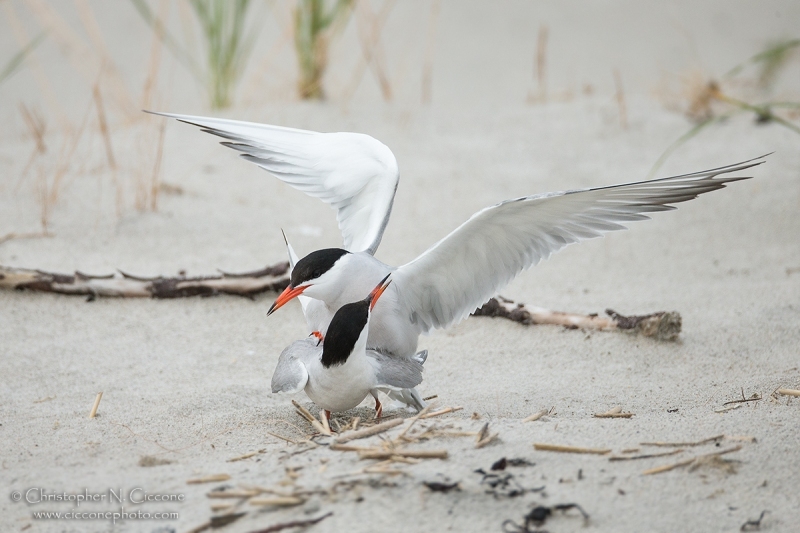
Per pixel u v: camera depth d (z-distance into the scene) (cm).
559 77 2014
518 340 1003
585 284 1170
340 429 753
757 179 1445
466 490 596
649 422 718
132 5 2353
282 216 1347
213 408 821
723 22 2366
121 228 1262
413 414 812
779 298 1079
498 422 722
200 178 1452
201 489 626
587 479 612
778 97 1748
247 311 1074
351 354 722
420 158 1552
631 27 2362
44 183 1336
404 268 816
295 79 1823
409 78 1983
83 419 795
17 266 1124
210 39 1695
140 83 1888
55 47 2109
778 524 570
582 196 751
